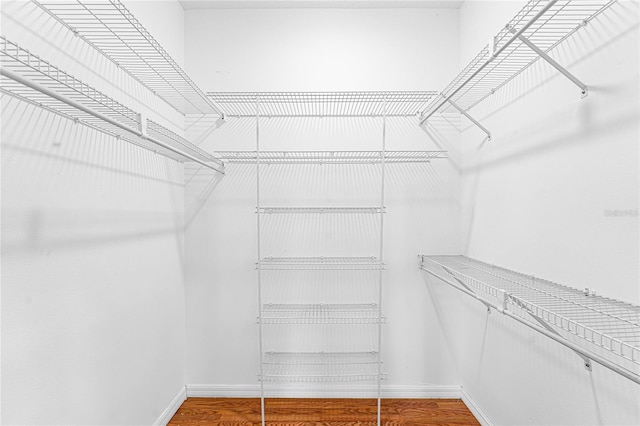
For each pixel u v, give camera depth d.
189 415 1.96
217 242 2.16
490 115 1.75
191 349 2.16
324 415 1.96
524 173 1.44
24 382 0.96
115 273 1.40
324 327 2.15
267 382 2.16
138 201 1.59
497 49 1.07
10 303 0.91
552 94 1.26
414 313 2.16
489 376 1.77
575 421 1.14
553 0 0.78
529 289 1.18
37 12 0.99
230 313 2.16
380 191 2.16
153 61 1.58
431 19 2.15
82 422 1.19
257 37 2.15
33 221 0.98
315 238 2.16
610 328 0.89
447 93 1.60
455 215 2.16
